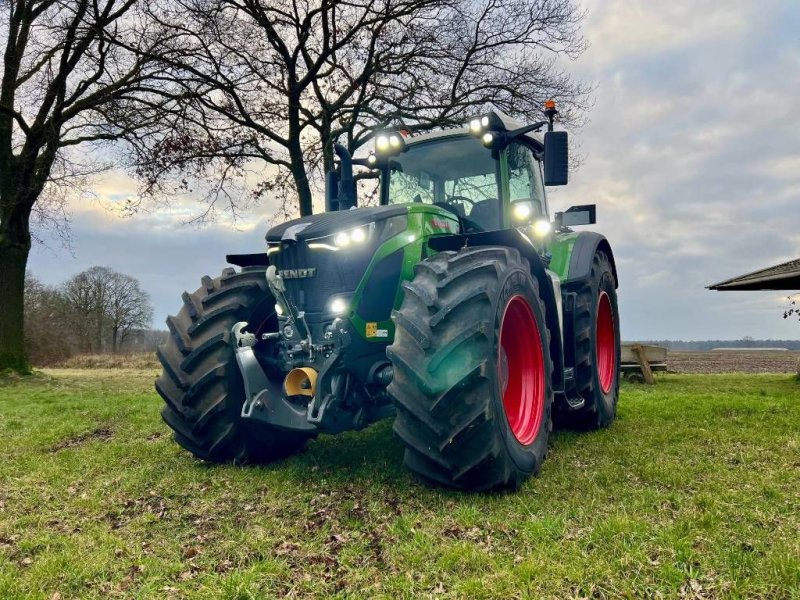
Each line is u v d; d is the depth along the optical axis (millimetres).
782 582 2066
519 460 3221
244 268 4438
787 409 5836
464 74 13758
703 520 2617
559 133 4152
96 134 13672
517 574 2174
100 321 41031
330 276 3529
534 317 3697
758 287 12750
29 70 14109
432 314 3043
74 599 2129
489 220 4406
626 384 11023
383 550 2490
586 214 5547
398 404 2996
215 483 3543
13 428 5785
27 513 3090
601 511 2850
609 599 2014
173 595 2143
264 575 2271
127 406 7309
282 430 3590
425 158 4719
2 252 13328
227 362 3822
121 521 2969
